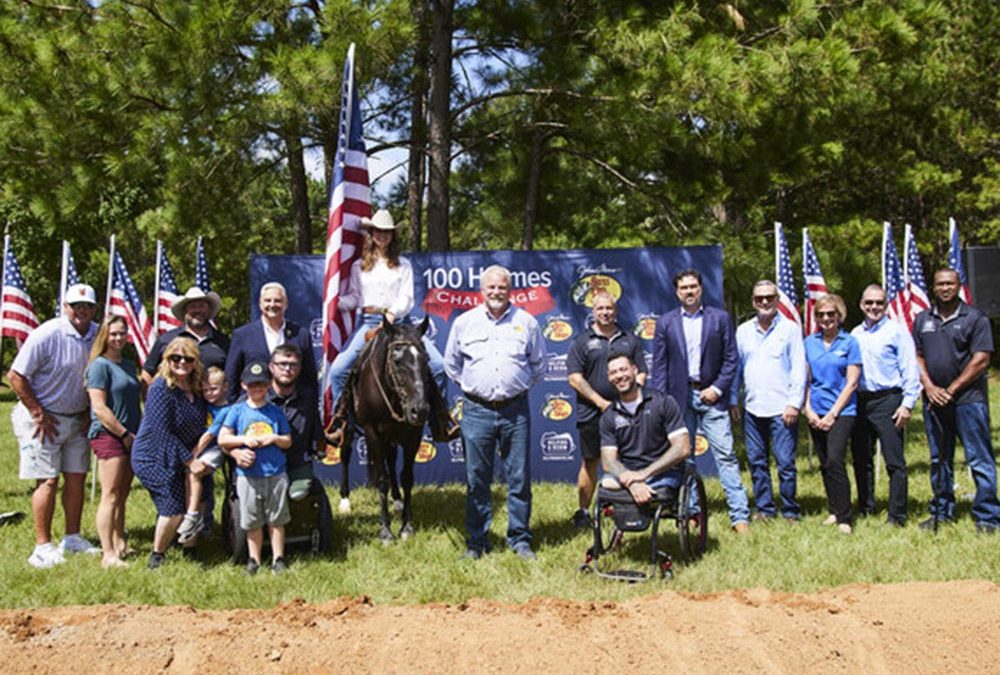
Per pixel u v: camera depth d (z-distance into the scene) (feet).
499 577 22.65
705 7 43.70
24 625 17.95
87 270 98.22
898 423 27.58
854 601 18.83
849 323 90.74
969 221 98.94
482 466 24.81
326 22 35.94
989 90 94.32
